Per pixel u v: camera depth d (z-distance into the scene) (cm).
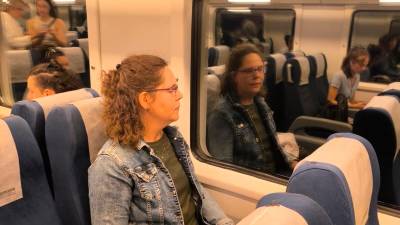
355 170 106
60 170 137
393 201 168
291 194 83
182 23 178
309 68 277
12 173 124
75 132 135
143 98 126
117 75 128
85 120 139
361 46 263
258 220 72
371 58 263
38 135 147
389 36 251
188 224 146
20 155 126
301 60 272
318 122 251
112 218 120
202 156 199
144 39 192
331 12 261
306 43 271
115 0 197
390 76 261
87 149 139
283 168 201
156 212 128
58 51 237
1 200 121
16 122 130
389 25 249
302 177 93
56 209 136
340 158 105
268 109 206
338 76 277
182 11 176
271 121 205
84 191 139
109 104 128
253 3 196
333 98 284
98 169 122
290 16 259
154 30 187
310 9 262
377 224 130
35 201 130
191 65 185
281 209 76
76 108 138
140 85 125
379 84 265
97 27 208
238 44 203
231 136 196
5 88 293
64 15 231
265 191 175
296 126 259
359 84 273
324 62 280
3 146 123
